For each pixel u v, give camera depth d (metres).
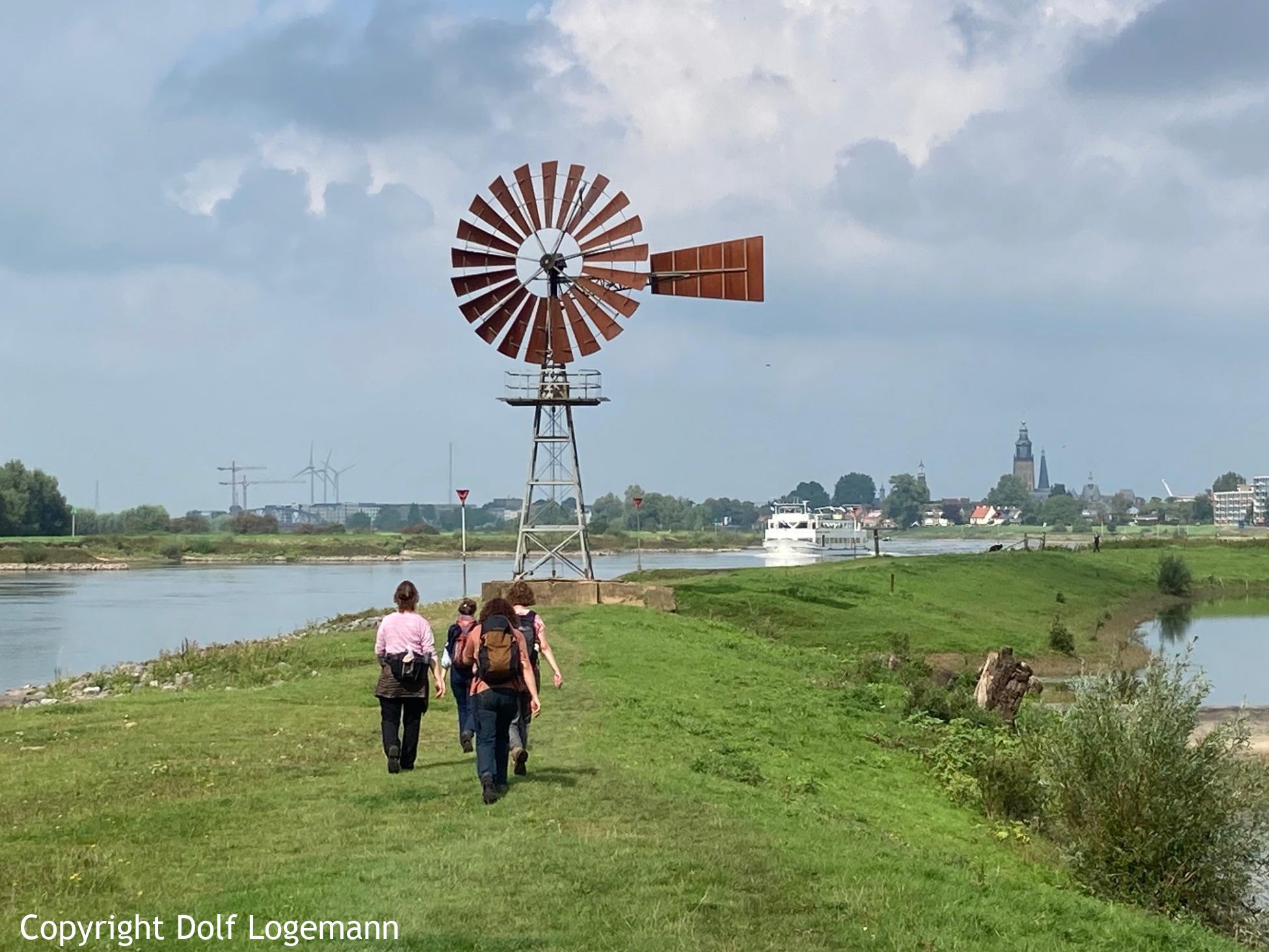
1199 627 72.75
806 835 14.95
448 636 18.08
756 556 176.62
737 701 28.20
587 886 11.92
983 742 27.02
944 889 13.12
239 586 112.88
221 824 14.18
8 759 18.36
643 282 45.22
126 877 12.13
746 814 15.61
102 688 33.91
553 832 13.86
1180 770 18.27
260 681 30.81
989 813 22.09
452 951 10.21
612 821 14.52
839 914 11.78
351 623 49.66
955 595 67.50
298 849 13.20
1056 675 49.72
